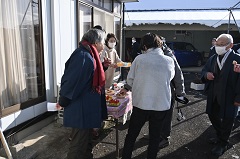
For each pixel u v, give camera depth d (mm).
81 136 2238
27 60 3123
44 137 3191
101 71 2219
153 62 2303
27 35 3084
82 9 4453
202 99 5742
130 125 2518
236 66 2631
